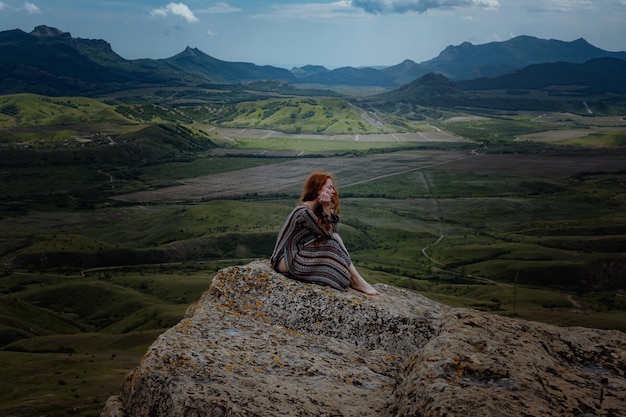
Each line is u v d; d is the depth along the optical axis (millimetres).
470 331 7832
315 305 10938
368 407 8109
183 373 8219
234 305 11016
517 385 6492
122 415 8250
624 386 6742
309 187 11680
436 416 5980
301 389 8320
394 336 10562
